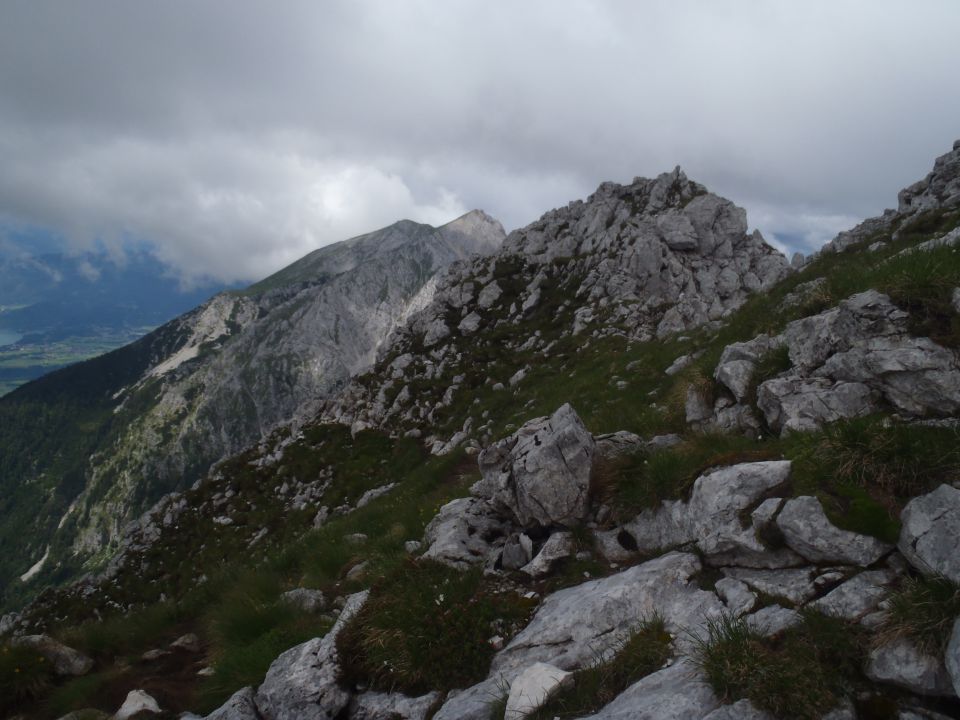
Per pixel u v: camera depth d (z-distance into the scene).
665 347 27.12
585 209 78.00
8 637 11.93
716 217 62.69
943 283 8.11
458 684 7.23
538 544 9.70
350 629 8.27
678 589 7.04
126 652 12.21
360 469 40.06
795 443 7.70
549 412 25.28
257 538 36.69
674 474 8.63
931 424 6.96
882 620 5.27
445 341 60.47
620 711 5.43
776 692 4.95
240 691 8.19
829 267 24.69
